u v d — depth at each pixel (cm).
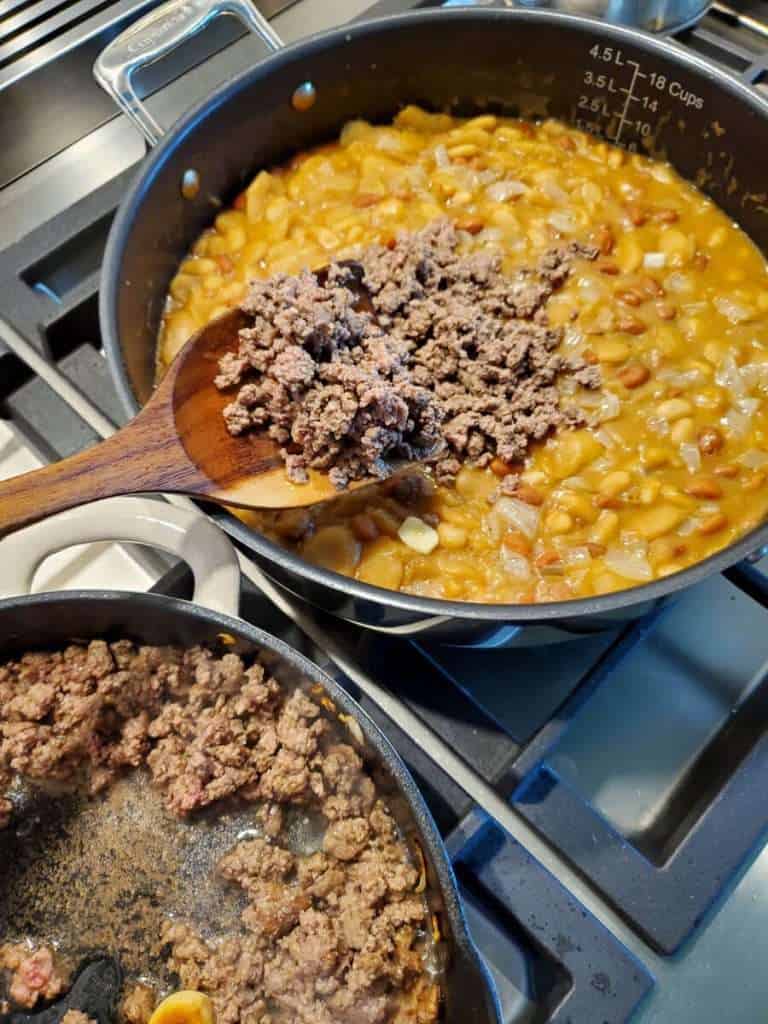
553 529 36
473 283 41
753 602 38
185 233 44
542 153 47
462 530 36
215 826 30
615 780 35
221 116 41
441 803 32
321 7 53
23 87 47
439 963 26
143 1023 27
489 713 35
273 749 30
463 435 37
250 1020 27
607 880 31
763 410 39
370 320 39
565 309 41
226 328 35
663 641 38
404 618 29
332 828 29
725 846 31
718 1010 29
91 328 44
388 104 47
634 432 39
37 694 30
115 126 51
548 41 43
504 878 31
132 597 29
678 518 36
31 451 42
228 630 29
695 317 42
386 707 34
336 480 33
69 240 44
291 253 43
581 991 29
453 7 42
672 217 45
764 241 43
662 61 41
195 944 28
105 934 29
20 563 32
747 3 52
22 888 30
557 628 30
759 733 34
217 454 33
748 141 41
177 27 40
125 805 31
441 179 46
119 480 30
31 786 31
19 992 28
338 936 27
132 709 31
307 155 47
